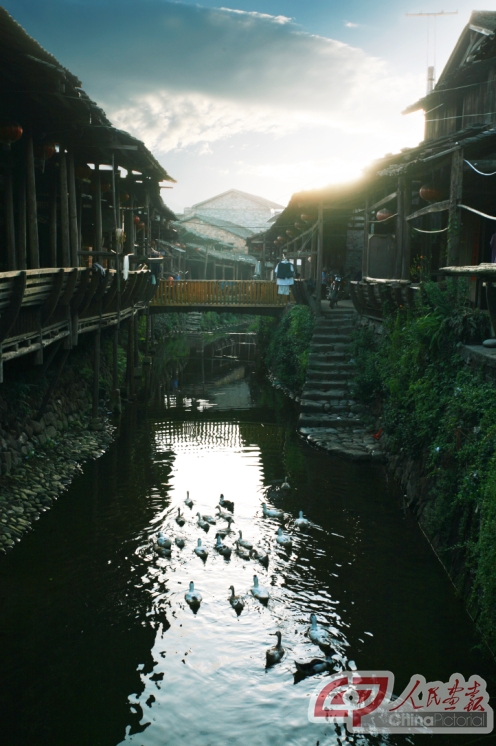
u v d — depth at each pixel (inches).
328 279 1001.5
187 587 327.6
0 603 305.3
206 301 1085.1
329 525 408.8
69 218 582.9
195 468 531.8
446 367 414.3
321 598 316.8
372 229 754.2
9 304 354.6
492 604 257.3
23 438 485.4
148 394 890.7
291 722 232.5
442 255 669.9
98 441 590.2
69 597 313.1
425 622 293.3
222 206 2655.0
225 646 277.4
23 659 264.7
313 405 670.5
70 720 231.5
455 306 442.0
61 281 436.1
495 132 452.8
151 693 246.7
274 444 614.5
